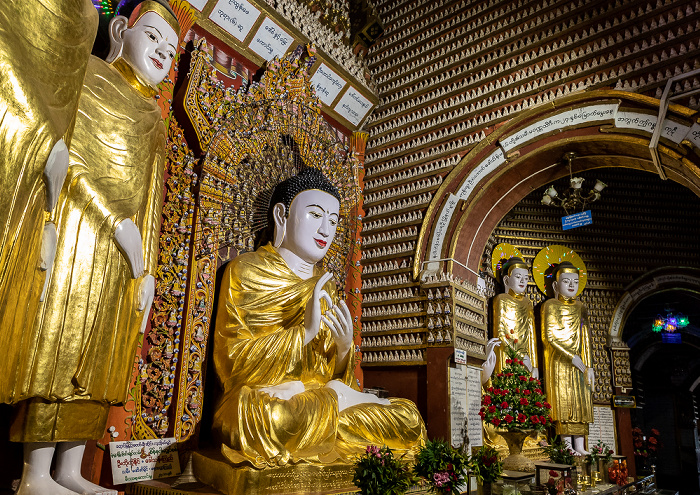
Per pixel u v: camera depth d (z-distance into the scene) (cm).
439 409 721
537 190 1057
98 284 407
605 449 805
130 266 433
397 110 922
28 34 324
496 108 808
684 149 627
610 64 712
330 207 660
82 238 399
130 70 488
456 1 891
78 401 395
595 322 1041
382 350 804
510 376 685
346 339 611
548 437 917
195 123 604
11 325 330
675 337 1499
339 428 539
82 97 419
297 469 465
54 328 373
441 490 456
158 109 494
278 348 549
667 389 1730
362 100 905
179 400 544
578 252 1054
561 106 736
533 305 998
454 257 796
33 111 320
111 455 484
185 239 585
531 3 804
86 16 375
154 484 493
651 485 920
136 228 438
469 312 798
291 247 646
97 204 409
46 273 362
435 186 834
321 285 570
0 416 427
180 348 559
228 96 643
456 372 754
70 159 398
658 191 1098
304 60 774
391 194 887
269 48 736
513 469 644
